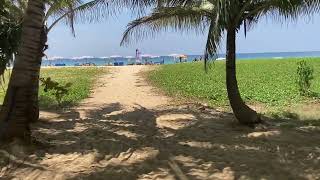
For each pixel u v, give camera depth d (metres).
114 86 27.80
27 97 10.41
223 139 11.83
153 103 20.03
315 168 8.95
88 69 44.28
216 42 11.69
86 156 9.88
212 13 12.99
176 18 13.95
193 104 19.09
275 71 35.44
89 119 15.32
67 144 11.00
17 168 9.19
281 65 41.12
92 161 9.53
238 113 13.66
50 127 13.57
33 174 8.84
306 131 12.66
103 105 19.44
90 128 13.27
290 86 25.14
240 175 8.60
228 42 13.46
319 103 19.64
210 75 33.03
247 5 12.63
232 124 13.91
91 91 25.14
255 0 12.71
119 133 12.66
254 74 33.56
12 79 10.40
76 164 9.38
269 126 13.45
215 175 8.65
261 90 23.78
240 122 13.68
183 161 9.53
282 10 12.71
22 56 10.34
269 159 9.64
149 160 9.56
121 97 22.48
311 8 12.50
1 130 10.30
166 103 19.88
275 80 28.86
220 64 42.91
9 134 10.26
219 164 9.28
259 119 13.79
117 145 10.81
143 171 8.91
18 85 10.33
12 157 9.61
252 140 11.64
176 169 8.98
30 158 9.68
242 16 13.26
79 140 11.48
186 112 16.62
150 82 29.56
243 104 13.73
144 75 35.19
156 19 13.98
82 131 12.80
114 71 40.75
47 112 17.19
